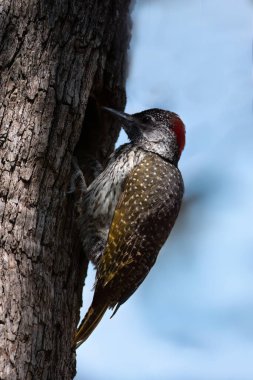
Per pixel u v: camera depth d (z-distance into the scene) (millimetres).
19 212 9305
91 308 10914
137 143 12328
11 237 9133
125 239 11211
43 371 9180
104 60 11031
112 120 12219
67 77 10211
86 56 10555
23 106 9680
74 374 10367
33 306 9117
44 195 9688
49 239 9656
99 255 11102
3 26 9828
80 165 11898
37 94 9805
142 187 11453
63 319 9891
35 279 9258
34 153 9594
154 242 11461
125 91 12031
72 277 10352
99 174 11555
